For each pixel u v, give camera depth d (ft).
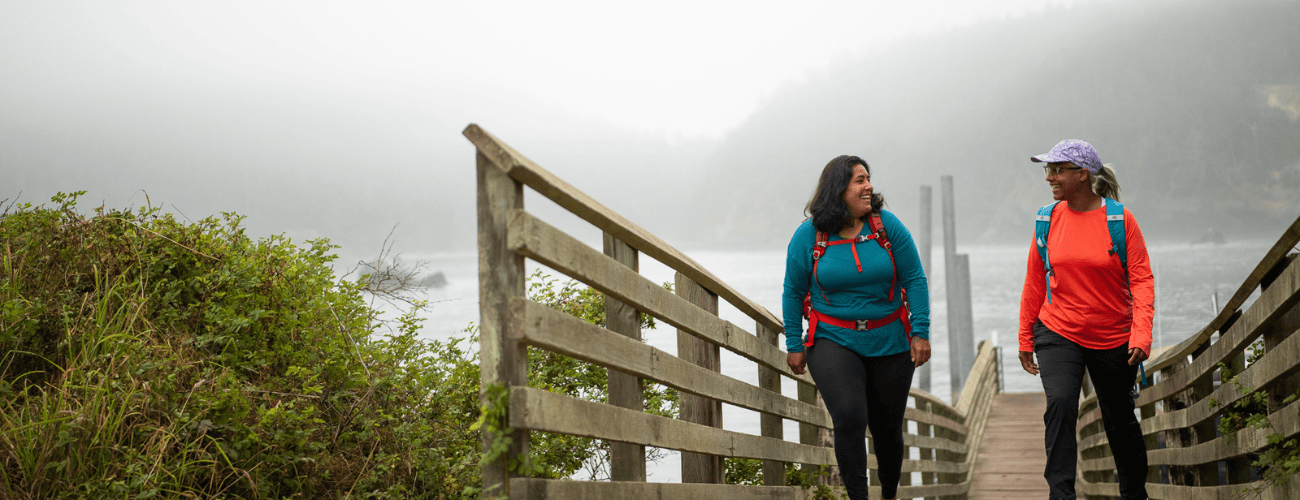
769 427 13.16
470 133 6.30
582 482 7.36
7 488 7.63
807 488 14.60
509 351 6.31
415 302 11.84
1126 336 11.56
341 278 11.67
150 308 10.35
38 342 9.45
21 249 10.30
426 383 10.57
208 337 9.84
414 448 9.86
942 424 27.91
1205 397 12.41
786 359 13.24
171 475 8.05
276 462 8.87
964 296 64.23
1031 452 38.01
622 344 7.93
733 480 14.19
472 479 9.73
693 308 9.82
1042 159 11.51
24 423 8.18
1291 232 8.28
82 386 8.45
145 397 8.43
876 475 19.22
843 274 11.38
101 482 7.71
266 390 9.55
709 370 10.37
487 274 6.37
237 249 11.41
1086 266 11.42
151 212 11.41
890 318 11.56
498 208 6.36
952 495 28.35
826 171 11.45
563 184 7.06
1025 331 12.65
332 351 10.47
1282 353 9.10
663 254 9.05
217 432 8.73
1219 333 12.00
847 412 11.25
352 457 9.80
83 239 10.61
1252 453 10.48
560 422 6.76
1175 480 14.84
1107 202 11.48
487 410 6.26
